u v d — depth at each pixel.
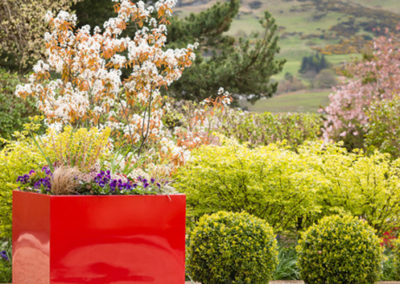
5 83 10.88
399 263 6.23
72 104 6.34
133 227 3.67
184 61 6.71
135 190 3.92
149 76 6.58
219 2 21.09
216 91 19.17
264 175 6.61
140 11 6.84
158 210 3.74
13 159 6.08
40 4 12.63
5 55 13.91
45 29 12.77
